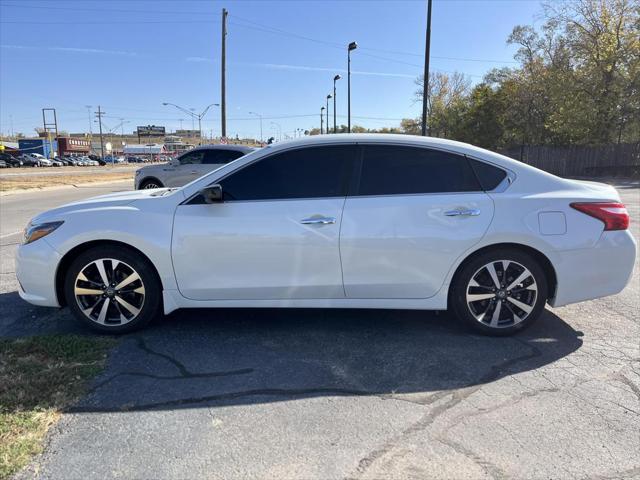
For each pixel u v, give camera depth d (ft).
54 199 57.47
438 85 179.42
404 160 12.89
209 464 7.99
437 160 12.91
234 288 12.84
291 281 12.73
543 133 117.19
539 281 12.80
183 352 12.24
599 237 12.73
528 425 9.09
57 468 7.84
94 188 78.07
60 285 13.28
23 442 8.41
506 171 12.97
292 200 12.69
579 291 12.90
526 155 105.91
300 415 9.46
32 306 15.69
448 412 9.54
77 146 375.25
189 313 15.01
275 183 12.84
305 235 12.48
